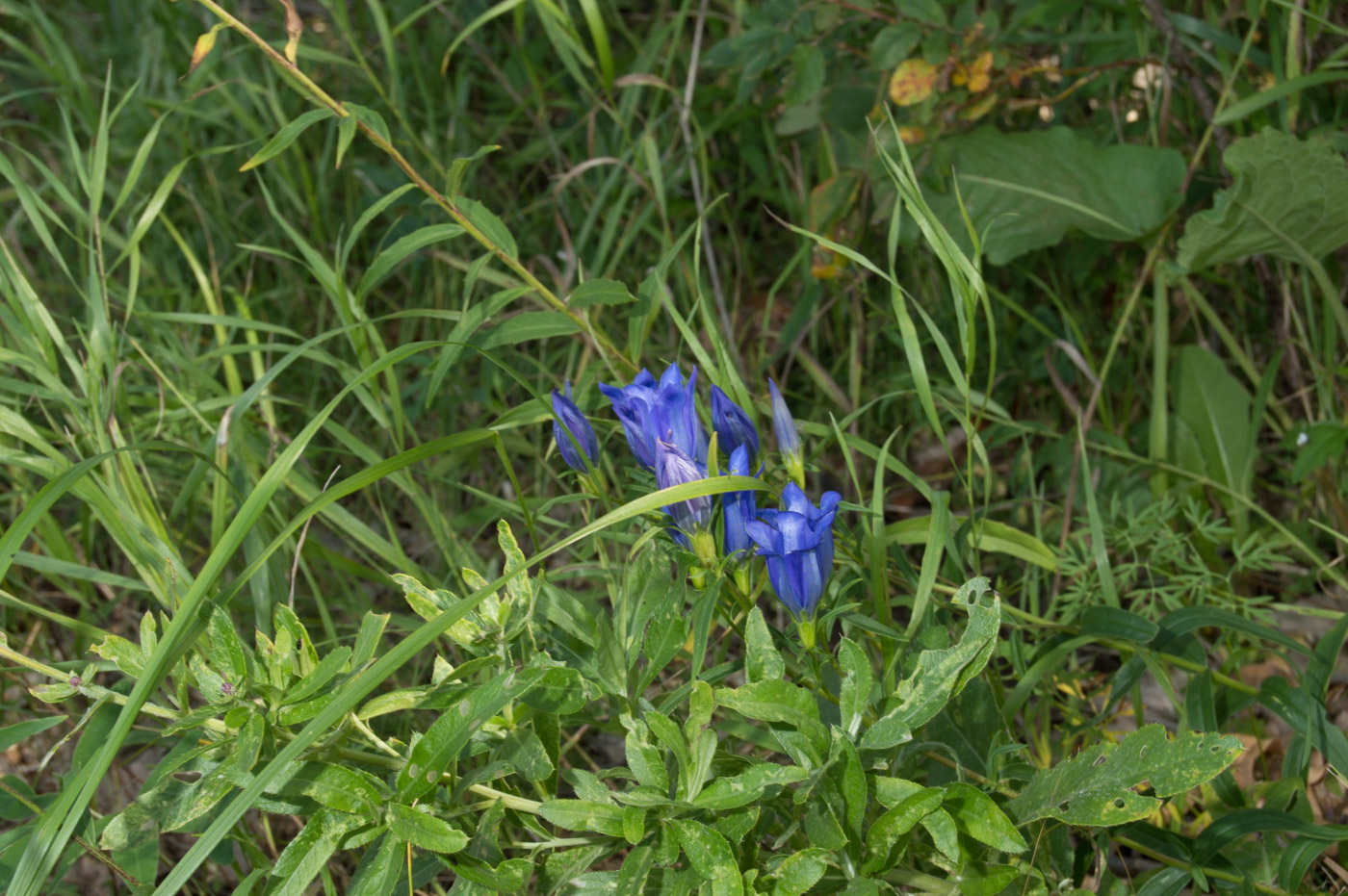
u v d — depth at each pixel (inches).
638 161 47.8
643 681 30.8
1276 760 38.8
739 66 53.4
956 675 30.0
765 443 46.7
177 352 42.5
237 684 29.1
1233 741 29.1
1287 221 40.8
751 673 29.9
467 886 29.4
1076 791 30.0
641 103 59.4
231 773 28.6
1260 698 34.7
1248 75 47.3
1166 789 29.3
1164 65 44.6
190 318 39.4
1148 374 49.9
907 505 48.8
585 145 60.3
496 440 31.9
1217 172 47.5
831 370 52.4
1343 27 45.0
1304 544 40.1
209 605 29.7
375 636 29.7
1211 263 42.6
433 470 44.9
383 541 38.9
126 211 55.9
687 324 35.4
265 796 29.6
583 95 59.7
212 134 63.2
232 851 32.7
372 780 29.0
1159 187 44.0
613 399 31.3
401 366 53.6
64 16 71.0
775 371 52.2
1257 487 47.6
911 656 31.9
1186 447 44.3
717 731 32.8
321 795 28.9
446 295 55.7
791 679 33.4
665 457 29.9
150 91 62.3
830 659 31.0
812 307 49.2
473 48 62.2
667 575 31.7
